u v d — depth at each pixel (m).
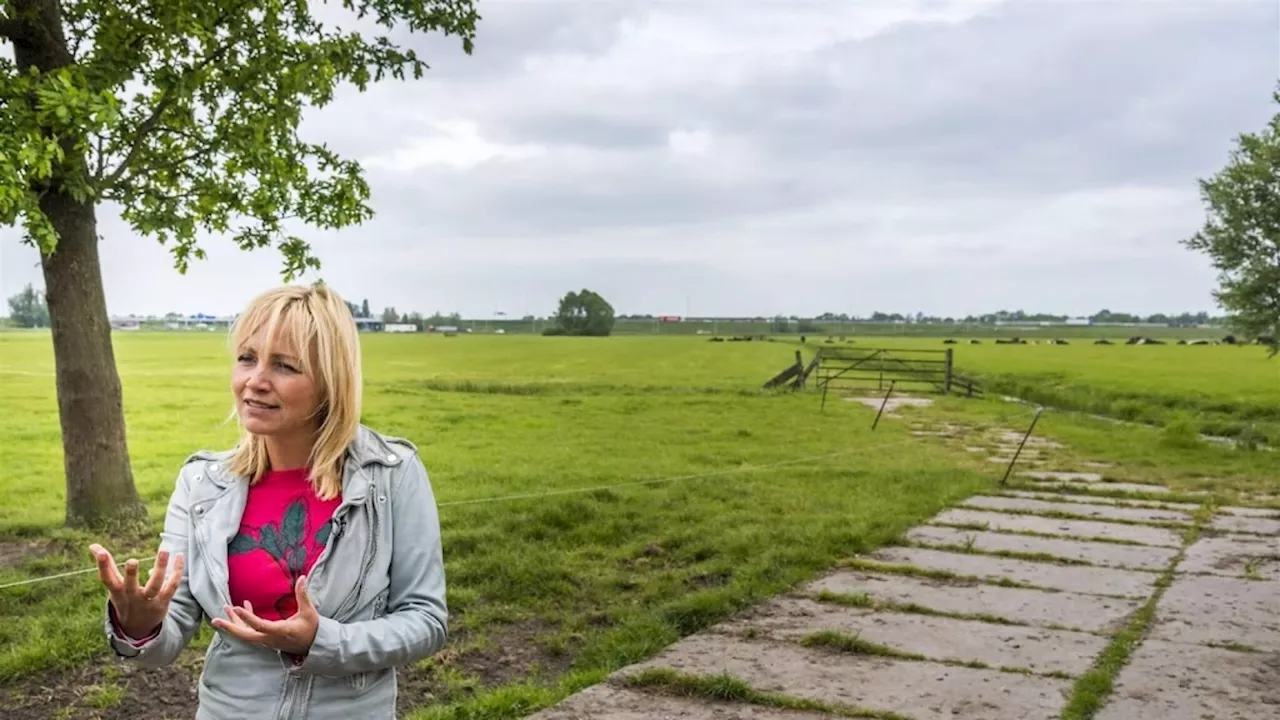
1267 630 6.50
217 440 16.80
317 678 2.34
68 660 5.70
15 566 8.03
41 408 20.33
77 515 9.27
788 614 6.74
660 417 23.16
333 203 10.21
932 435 20.50
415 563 2.48
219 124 9.39
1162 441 18.75
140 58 9.01
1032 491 12.72
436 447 16.80
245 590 2.38
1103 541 9.47
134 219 9.44
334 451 2.46
